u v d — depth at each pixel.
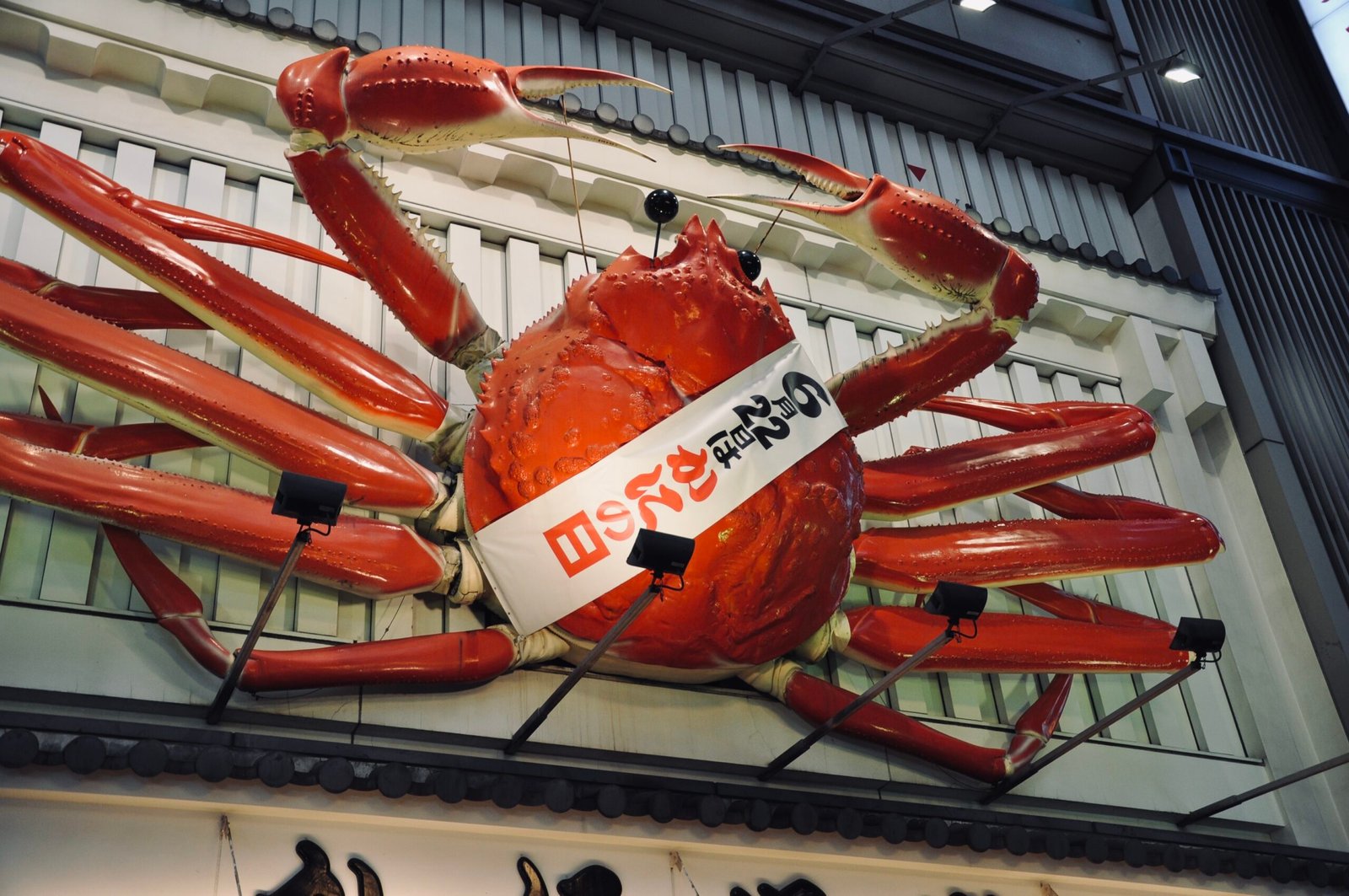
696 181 6.89
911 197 5.34
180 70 5.84
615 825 4.89
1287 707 7.01
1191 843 5.73
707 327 5.04
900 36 8.20
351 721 4.78
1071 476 6.53
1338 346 8.34
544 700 5.13
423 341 5.39
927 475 5.80
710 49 7.69
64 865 4.15
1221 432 7.83
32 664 4.44
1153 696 5.15
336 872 4.50
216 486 4.68
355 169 4.96
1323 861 5.96
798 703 5.39
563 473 4.80
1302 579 7.23
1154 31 9.42
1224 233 8.52
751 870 5.18
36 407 4.97
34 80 5.68
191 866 4.31
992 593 6.57
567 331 5.12
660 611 4.88
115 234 4.77
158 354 4.68
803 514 4.99
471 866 4.72
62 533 4.75
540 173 6.54
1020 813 5.91
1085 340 7.83
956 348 5.60
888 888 5.40
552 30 7.30
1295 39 9.76
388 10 6.79
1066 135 8.49
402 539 4.92
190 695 4.61
